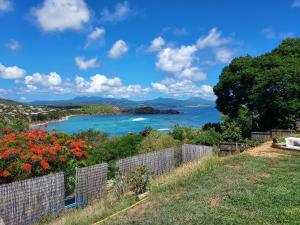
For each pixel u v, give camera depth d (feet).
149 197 36.06
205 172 41.91
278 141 60.08
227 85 123.34
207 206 29.32
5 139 48.34
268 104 101.65
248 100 117.50
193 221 26.16
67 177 44.14
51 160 46.16
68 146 53.16
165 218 27.35
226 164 45.27
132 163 52.70
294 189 32.09
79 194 42.68
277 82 99.76
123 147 73.00
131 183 42.06
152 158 57.16
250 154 50.98
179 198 32.58
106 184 46.16
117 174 48.42
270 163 44.01
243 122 103.09
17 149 44.68
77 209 40.40
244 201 29.53
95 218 32.99
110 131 216.54
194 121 322.96
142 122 318.86
